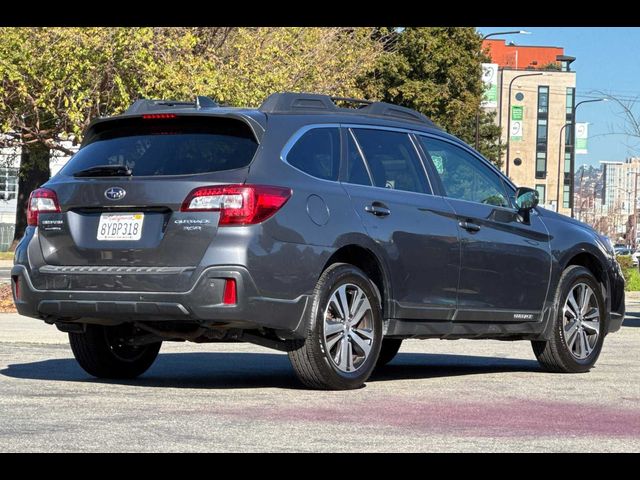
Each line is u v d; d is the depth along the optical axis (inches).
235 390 366.9
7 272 1626.5
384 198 389.1
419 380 409.1
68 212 368.8
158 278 349.4
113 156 373.7
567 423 303.3
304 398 346.3
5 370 423.8
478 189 430.6
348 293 372.8
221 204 348.2
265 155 360.2
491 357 523.2
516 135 6382.9
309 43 1414.9
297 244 356.2
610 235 4111.7
